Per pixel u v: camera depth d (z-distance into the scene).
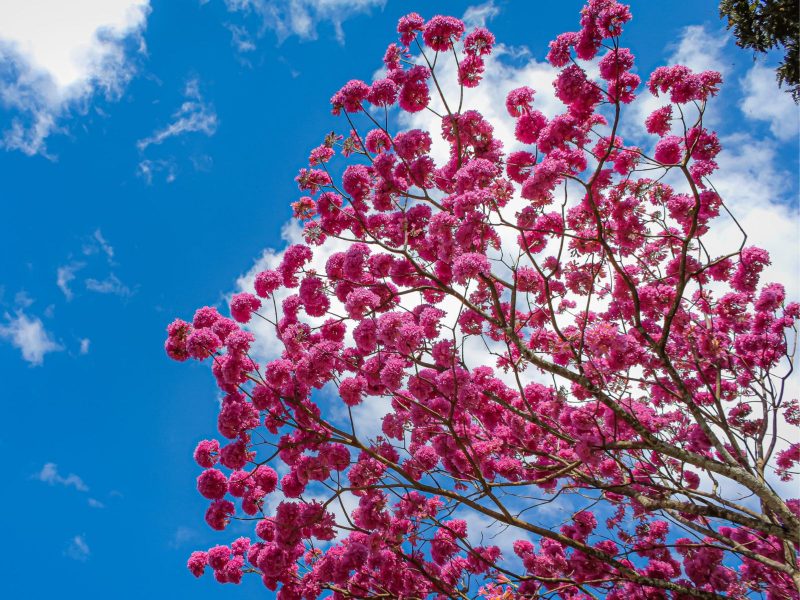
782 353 5.96
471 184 5.06
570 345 5.03
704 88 4.65
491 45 5.70
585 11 4.72
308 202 6.11
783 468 6.38
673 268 6.09
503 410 6.21
